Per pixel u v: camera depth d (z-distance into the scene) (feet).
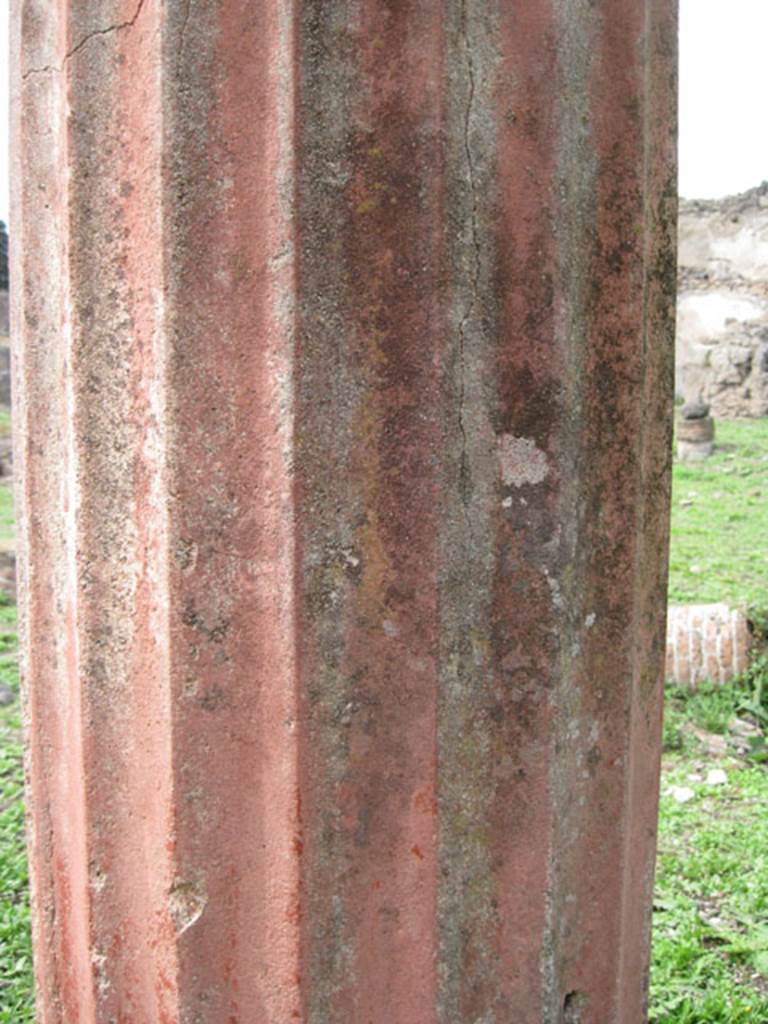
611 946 5.61
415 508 4.67
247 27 4.46
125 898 5.19
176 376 4.60
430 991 4.99
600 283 5.09
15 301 5.63
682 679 19.30
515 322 4.77
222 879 4.87
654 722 5.95
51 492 5.39
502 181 4.70
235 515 4.65
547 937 5.21
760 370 57.47
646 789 5.93
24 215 5.33
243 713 4.76
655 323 5.63
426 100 4.51
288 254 4.47
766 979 10.29
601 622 5.32
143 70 4.63
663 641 5.97
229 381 4.59
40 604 5.53
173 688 4.76
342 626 4.66
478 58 4.62
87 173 4.85
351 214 4.49
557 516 4.95
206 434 4.63
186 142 4.53
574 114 4.92
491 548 4.84
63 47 4.87
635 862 5.88
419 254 4.55
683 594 24.70
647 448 5.64
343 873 4.82
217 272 4.56
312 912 4.80
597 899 5.52
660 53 5.50
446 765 4.88
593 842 5.46
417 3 4.48
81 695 5.11
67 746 5.44
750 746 17.19
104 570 5.01
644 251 5.28
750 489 39.22
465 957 5.07
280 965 4.85
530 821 5.09
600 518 5.23
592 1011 5.58
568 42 4.86
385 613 4.71
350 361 4.55
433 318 4.58
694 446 45.80
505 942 5.13
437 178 4.53
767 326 58.54
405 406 4.61
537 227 4.77
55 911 5.72
